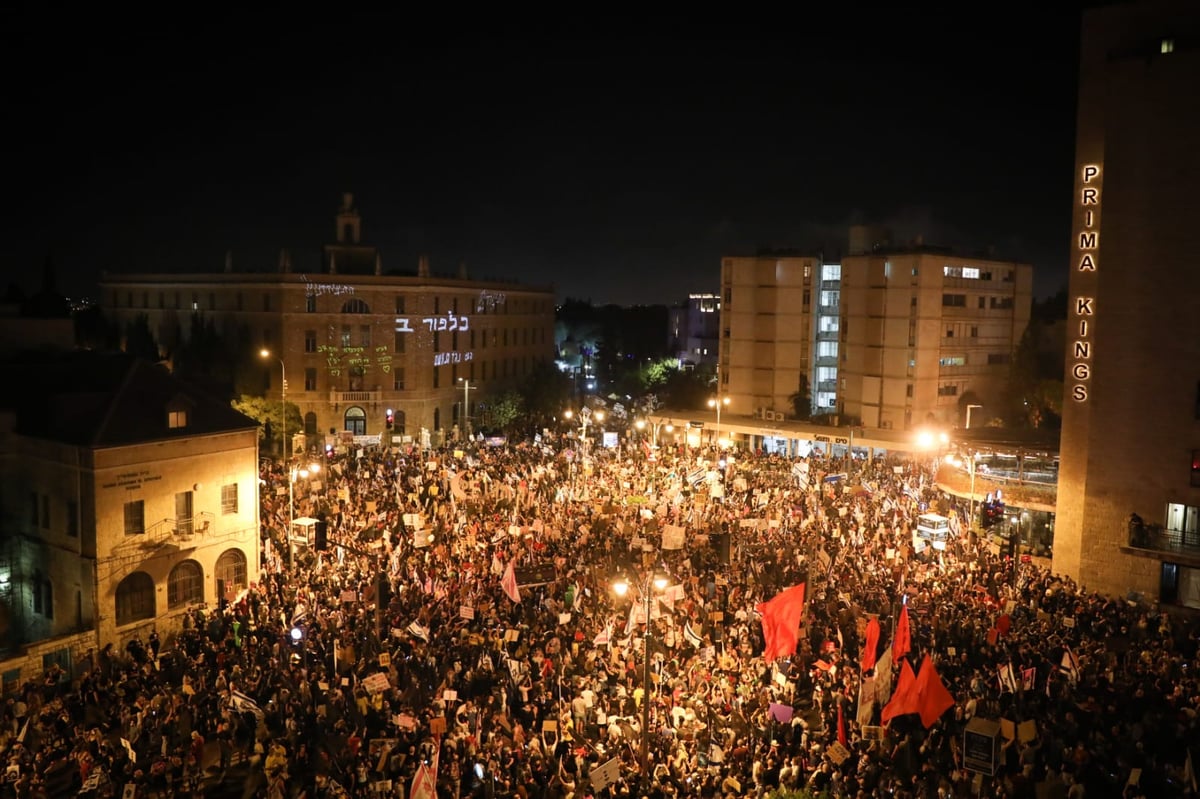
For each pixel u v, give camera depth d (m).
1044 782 20.84
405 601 36.50
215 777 26.70
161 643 41.59
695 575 38.78
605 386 161.38
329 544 39.19
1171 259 40.62
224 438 44.72
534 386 110.69
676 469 59.28
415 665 31.17
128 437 40.78
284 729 27.94
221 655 32.50
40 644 37.31
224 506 44.94
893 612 33.19
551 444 74.00
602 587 37.81
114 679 31.92
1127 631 33.75
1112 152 41.88
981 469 52.97
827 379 100.25
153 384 43.94
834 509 47.84
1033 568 39.88
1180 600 40.72
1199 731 24.42
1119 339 42.09
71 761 25.67
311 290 90.19
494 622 34.28
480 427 102.75
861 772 23.05
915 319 86.25
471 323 104.62
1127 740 23.78
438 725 25.38
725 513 48.72
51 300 61.31
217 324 95.00
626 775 24.28
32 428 42.25
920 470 62.81
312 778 25.53
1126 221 41.62
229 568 45.38
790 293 98.81
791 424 89.06
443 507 47.94
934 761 23.59
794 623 29.14
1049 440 56.97
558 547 42.53
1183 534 40.47
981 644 31.09
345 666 31.48
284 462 59.19
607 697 28.75
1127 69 41.34
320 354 90.94
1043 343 101.00
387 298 93.31
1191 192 40.09
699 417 95.75
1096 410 42.75
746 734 26.45
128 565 40.84
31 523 42.69
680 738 26.02
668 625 33.59
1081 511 44.06
